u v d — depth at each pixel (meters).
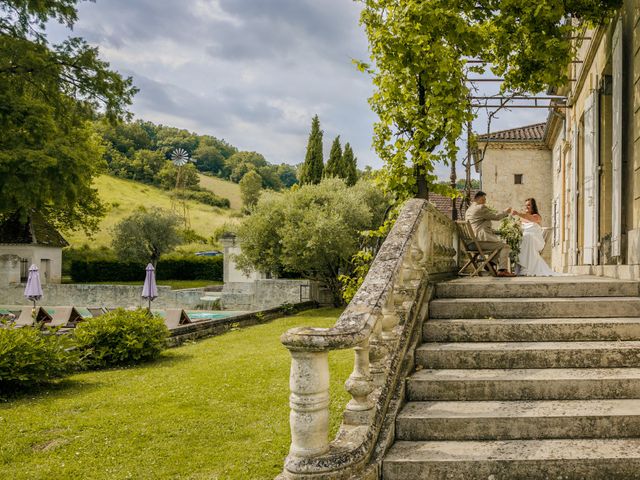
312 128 44.84
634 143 8.02
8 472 4.99
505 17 9.56
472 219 9.98
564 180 16.45
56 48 23.02
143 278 45.28
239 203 104.38
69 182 23.97
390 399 4.35
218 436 5.84
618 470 3.70
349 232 23.81
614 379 4.58
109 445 5.66
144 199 83.44
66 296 30.77
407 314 5.24
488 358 5.09
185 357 11.91
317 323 18.66
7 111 21.02
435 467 3.72
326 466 3.27
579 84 12.76
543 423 4.14
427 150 8.87
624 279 7.55
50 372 8.88
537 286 6.40
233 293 28.41
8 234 36.25
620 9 8.85
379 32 8.33
